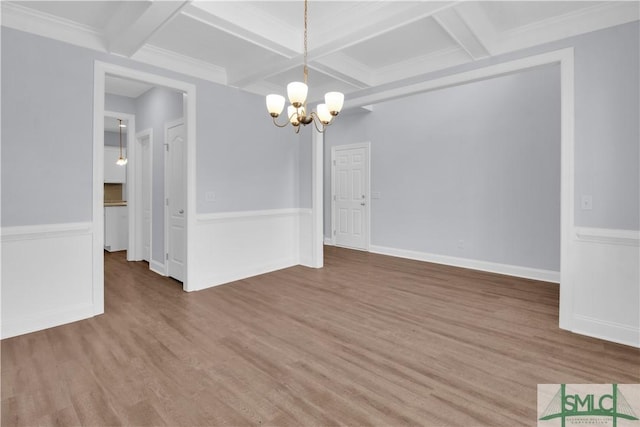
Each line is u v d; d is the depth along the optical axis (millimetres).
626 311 2678
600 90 2744
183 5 2514
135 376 2223
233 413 1865
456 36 2943
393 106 6047
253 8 2932
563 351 2551
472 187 5121
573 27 2850
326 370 2293
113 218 6480
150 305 3557
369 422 1791
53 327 3000
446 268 5172
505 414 1849
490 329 2943
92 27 3107
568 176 2896
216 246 4285
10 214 2797
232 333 2873
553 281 4395
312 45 3289
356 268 5172
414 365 2355
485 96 4957
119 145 8438
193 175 4004
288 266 5238
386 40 3420
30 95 2869
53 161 2994
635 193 2621
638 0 2574
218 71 4195
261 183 4793
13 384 2131
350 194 6793
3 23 2734
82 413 1867
